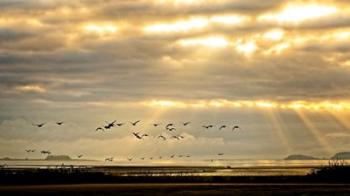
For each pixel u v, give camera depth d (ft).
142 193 318.24
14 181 398.01
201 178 466.29
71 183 402.11
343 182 417.90
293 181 432.25
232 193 315.17
